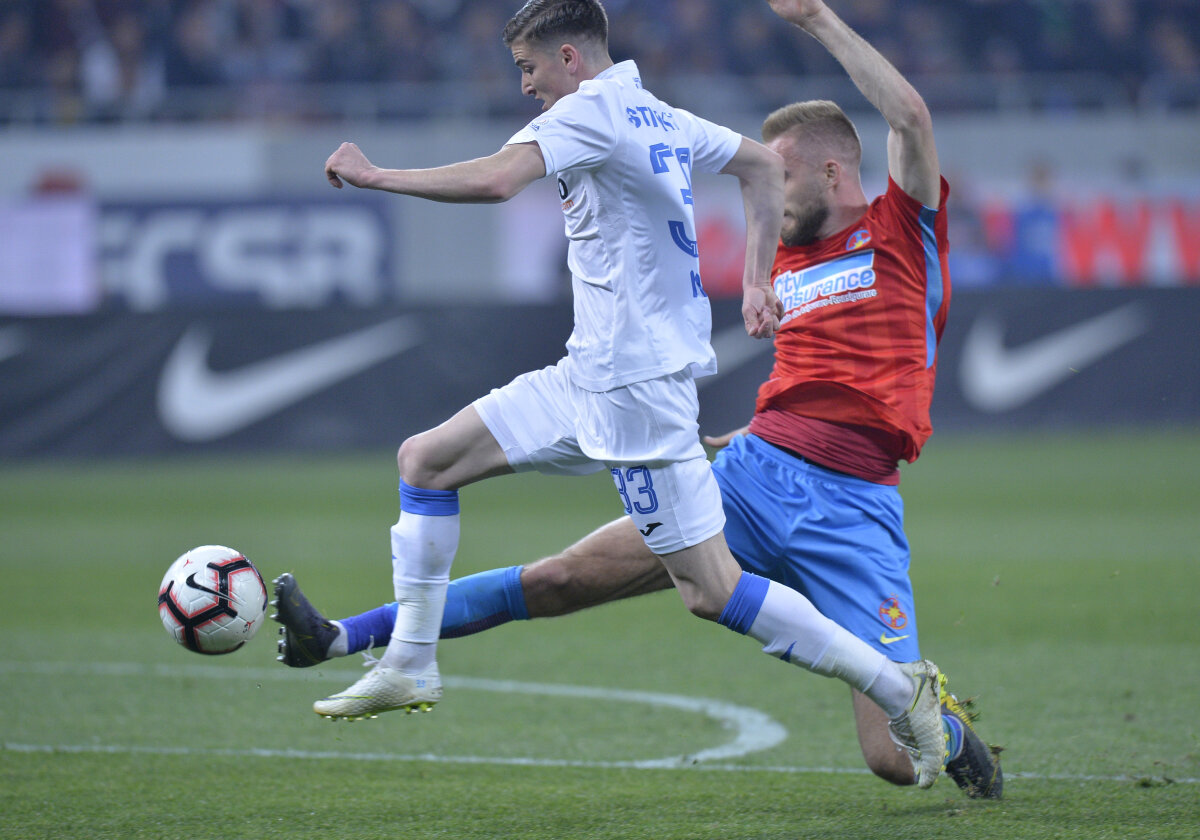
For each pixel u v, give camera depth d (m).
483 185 11.66
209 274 62.94
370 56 70.94
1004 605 27.14
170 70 69.94
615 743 17.14
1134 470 49.69
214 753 16.64
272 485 49.84
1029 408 60.06
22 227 62.66
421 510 13.80
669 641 24.53
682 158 13.00
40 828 13.25
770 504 14.35
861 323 14.52
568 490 51.41
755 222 13.79
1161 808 13.60
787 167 14.73
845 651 12.96
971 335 59.72
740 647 23.89
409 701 13.91
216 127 67.69
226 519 41.62
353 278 63.41
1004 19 75.50
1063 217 64.94
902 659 13.99
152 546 36.97
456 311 57.25
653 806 14.04
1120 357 60.19
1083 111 71.75
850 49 13.98
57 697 20.09
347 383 57.09
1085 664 21.62
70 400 56.25
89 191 66.19
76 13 71.94
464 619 14.56
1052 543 35.16
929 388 14.79
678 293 12.98
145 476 53.47
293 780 15.30
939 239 14.64
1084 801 13.95
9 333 56.06
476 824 13.37
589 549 14.59
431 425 57.19
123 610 28.30
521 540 36.44
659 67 70.56
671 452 12.84
